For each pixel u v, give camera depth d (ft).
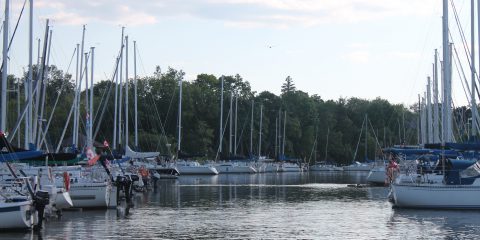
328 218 126.82
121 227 111.86
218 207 150.41
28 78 155.94
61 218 124.47
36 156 118.73
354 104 603.67
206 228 111.24
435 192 137.08
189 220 122.83
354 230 109.19
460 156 156.97
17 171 121.60
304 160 500.33
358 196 187.32
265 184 254.68
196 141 416.26
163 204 158.20
